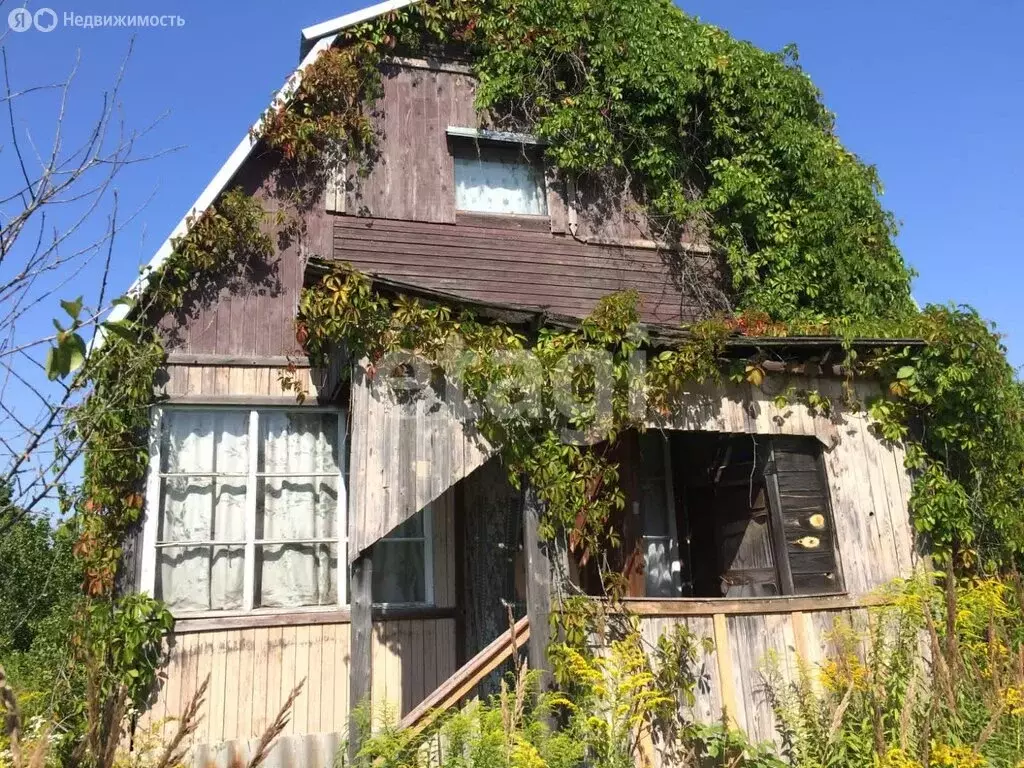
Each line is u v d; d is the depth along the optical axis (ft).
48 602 24.64
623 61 32.35
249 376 25.62
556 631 19.84
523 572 27.94
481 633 26.25
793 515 24.02
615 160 31.99
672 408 22.65
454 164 30.78
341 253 28.07
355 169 29.04
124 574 23.09
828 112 34.83
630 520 29.43
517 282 29.96
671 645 20.20
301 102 28.81
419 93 30.83
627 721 18.13
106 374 20.59
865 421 24.79
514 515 28.32
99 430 22.08
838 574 23.52
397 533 26.45
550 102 32.07
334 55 29.09
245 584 24.21
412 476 20.08
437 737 17.72
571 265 30.86
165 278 25.27
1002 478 24.94
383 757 17.11
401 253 28.84
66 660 20.29
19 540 23.25
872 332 25.57
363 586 19.51
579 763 18.24
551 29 32.19
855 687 19.02
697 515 29.40
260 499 25.09
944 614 21.07
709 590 28.37
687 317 31.68
